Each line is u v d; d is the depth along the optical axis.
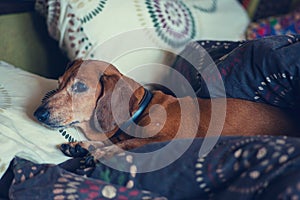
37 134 0.80
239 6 1.28
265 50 0.75
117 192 0.60
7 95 0.90
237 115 0.81
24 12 1.15
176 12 1.12
